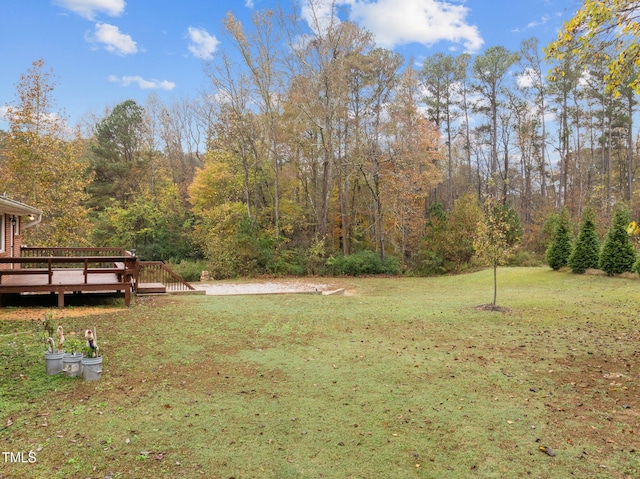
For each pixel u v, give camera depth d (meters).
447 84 36.06
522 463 3.69
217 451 3.84
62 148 20.02
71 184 20.42
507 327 9.37
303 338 8.30
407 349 7.50
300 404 4.96
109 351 6.94
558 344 7.82
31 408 4.65
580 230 18.59
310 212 30.91
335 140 26.23
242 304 12.26
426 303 12.95
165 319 9.63
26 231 19.56
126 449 3.83
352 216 31.58
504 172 35.38
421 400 5.11
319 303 12.80
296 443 4.02
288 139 26.86
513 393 5.37
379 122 26.80
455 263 24.97
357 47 25.28
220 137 28.23
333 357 6.97
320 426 4.39
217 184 29.64
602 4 5.21
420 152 26.11
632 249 16.67
